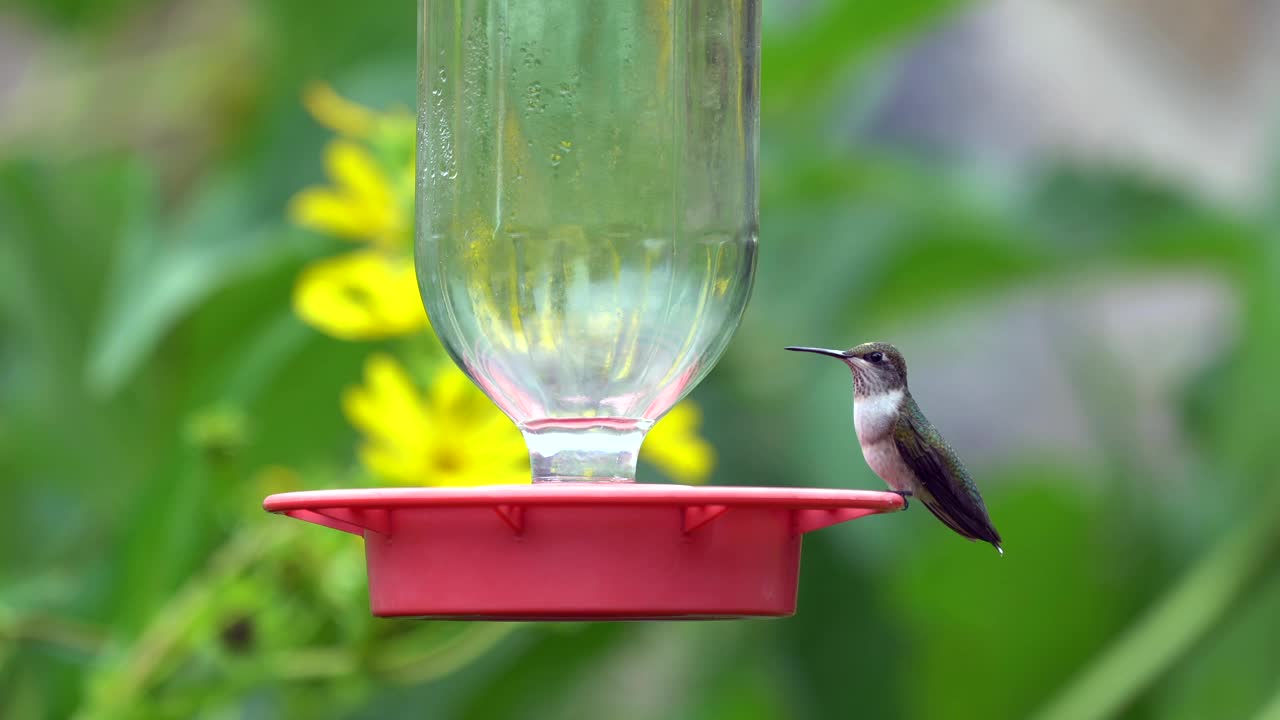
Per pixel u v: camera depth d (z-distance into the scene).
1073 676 5.39
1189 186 5.01
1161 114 8.19
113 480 4.65
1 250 4.62
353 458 4.49
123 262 4.57
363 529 4.15
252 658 4.31
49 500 4.96
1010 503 5.44
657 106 4.20
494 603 4.14
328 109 4.35
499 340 4.19
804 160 4.93
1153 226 4.98
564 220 4.20
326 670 4.31
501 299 4.19
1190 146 8.11
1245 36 8.33
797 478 4.84
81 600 4.45
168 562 4.39
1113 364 5.58
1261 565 4.64
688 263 4.20
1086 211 5.02
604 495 4.11
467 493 4.11
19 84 6.18
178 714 4.31
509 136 4.20
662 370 4.20
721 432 4.84
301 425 4.48
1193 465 5.46
